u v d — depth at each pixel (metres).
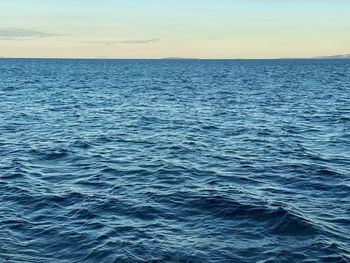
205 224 12.45
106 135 26.36
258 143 24.05
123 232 11.88
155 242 11.23
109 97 49.94
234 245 11.09
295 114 35.94
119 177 17.42
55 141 24.42
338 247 10.98
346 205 14.16
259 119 33.03
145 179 17.09
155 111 37.53
